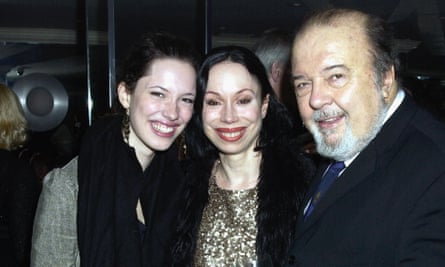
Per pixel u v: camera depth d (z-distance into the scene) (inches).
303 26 62.7
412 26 280.2
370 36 59.5
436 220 52.4
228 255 79.0
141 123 76.2
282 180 80.4
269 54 108.7
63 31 329.1
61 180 74.1
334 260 58.2
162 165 83.4
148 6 267.3
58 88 281.4
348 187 59.6
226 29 313.0
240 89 79.2
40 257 72.4
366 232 56.4
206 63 79.9
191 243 80.4
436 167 54.0
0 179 102.5
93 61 269.1
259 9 281.0
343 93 59.6
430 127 58.4
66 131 276.1
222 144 80.8
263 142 82.9
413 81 111.3
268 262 77.2
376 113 59.8
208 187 83.6
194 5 259.1
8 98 110.3
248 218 80.5
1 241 102.8
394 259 54.3
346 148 60.4
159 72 74.9
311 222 61.7
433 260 51.4
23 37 329.1
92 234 73.5
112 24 168.6
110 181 76.4
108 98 251.9
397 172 56.4
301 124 101.8
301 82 63.0
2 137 109.3
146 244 79.2
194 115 83.0
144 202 80.7
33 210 103.7
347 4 247.8
